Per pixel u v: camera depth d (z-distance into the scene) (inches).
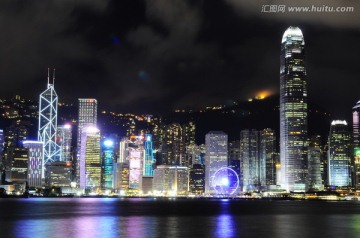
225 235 5462.6
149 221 7588.6
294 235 5497.1
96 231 5856.3
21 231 5826.8
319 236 5403.5
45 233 5610.2
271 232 5821.9
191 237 5241.1
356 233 5733.3
